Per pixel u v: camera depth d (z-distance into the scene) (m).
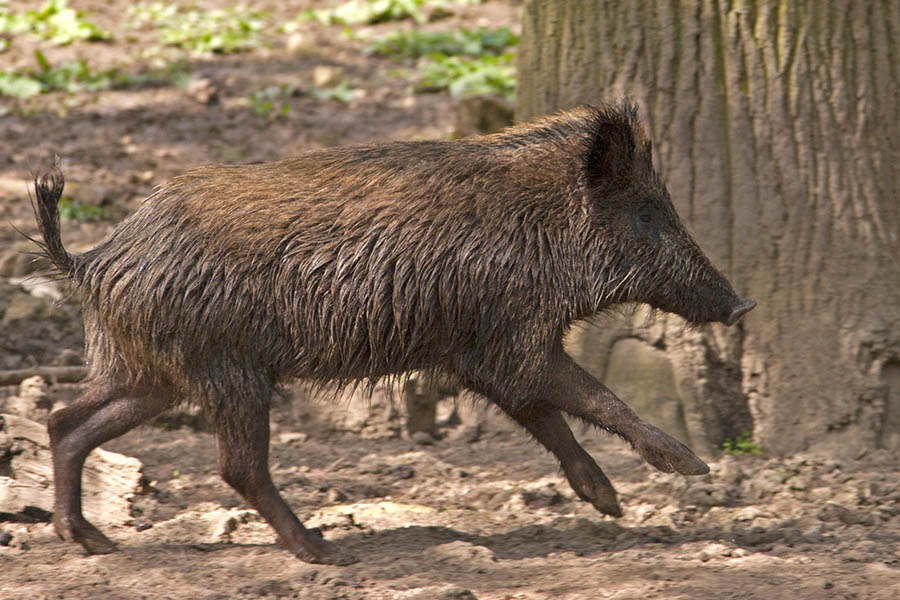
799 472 11.27
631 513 10.47
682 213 12.08
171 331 9.12
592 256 9.80
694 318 10.22
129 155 22.11
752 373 12.05
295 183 9.34
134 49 29.39
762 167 11.91
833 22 11.79
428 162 9.59
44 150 22.33
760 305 11.97
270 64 28.28
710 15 11.88
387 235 9.28
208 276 9.08
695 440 12.04
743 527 10.07
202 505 10.80
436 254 9.34
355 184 9.38
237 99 25.62
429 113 24.44
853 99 11.86
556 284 9.61
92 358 9.63
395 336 9.40
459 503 10.96
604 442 12.42
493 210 9.52
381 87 26.48
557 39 12.51
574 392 9.62
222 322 9.10
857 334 11.77
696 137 12.00
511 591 8.46
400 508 10.75
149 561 9.18
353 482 11.54
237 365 9.20
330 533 10.02
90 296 9.40
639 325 12.22
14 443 10.27
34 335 14.47
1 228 18.20
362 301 9.25
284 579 8.76
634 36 12.05
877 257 11.84
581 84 12.35
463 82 25.86
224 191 9.29
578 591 8.43
